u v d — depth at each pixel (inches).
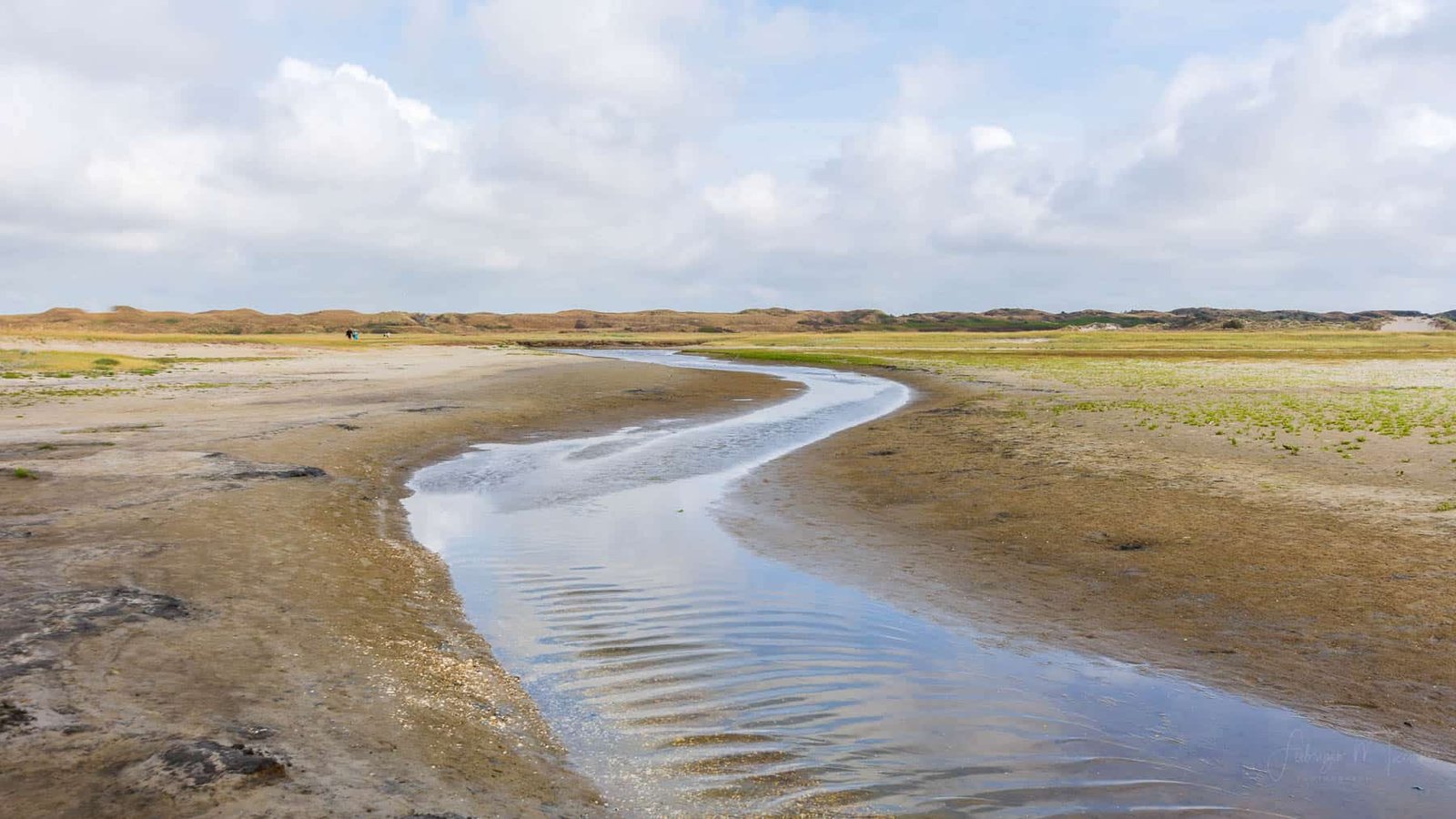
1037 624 404.5
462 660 349.4
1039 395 1672.0
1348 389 1691.7
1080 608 426.0
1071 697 323.3
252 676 303.3
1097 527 578.9
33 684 279.3
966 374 2407.7
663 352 4633.4
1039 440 1002.7
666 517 655.8
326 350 3499.0
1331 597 421.4
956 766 269.4
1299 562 477.7
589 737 286.0
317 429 1034.1
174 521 538.6
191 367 2301.9
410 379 1998.0
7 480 657.6
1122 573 478.3
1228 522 573.3
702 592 459.5
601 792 246.8
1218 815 239.8
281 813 208.1
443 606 427.5
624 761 268.8
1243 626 392.5
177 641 331.9
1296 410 1263.5
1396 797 250.4
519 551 548.4
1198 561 492.1
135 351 2962.6
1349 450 858.1
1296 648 365.1
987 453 913.5
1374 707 310.3
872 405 1609.3
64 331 4237.2
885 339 6382.9
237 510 586.2
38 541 478.6
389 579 463.8
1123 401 1473.9
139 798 211.2
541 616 418.3
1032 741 287.6
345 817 208.7
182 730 252.7
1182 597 435.2
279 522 563.8
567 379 2052.2
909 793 251.9
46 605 363.9
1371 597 417.7
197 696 280.4
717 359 3796.8
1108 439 992.2
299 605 395.2
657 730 293.1
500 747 269.0
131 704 269.1
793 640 386.6
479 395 1582.2
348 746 252.8
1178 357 3361.2
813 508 680.4
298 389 1632.6
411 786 230.7
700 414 1425.9
